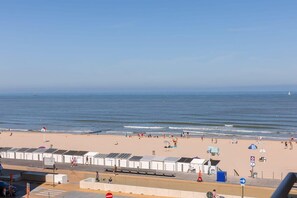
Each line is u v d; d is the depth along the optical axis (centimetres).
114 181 4316
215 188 3919
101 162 5400
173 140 8444
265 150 7175
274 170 5403
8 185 3844
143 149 7750
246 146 7844
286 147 7650
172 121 15325
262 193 3678
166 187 4016
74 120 16338
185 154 7031
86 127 13612
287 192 511
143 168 5112
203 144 8225
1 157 6012
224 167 5684
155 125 13888
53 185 4219
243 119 15462
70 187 4131
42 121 16175
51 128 13475
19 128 13662
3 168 5166
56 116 18525
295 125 13050
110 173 4791
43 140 9556
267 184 4191
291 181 562
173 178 4494
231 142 8425
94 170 5041
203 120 15450
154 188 3775
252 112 18900
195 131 11694
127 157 5338
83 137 9938
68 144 8794
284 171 5312
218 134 10731
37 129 13200
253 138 9506
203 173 4797
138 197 3716
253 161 4784
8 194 3747
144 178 4447
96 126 13925
